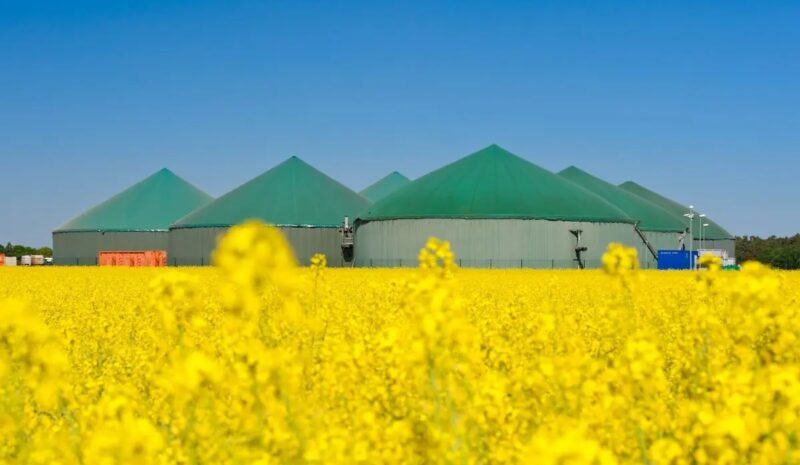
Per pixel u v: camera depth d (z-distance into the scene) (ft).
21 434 19.54
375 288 56.75
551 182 290.15
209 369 14.17
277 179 338.34
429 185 288.71
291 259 13.21
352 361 23.73
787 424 15.19
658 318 49.06
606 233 272.72
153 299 18.24
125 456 12.44
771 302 21.67
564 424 18.21
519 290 77.77
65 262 380.78
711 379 22.06
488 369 30.53
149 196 393.29
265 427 15.39
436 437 16.22
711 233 397.39
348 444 17.24
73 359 40.68
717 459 15.37
